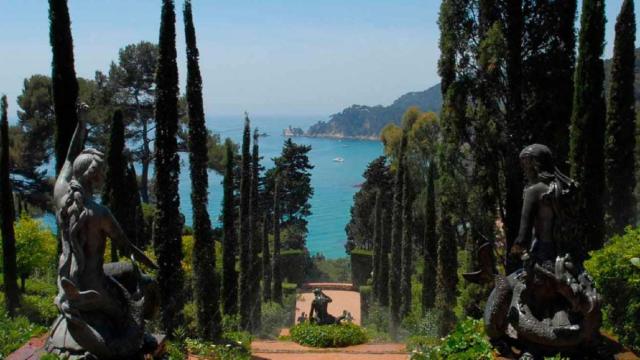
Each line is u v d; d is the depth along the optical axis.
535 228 9.28
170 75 16.34
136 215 23.72
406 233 28.72
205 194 17.56
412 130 46.94
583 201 14.88
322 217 103.94
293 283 47.16
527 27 18.14
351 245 61.25
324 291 45.97
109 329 8.98
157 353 10.04
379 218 37.44
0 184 19.19
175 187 16.53
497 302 9.35
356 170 175.12
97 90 41.28
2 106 19.86
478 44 18.67
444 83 19.12
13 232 19.30
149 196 46.75
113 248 15.40
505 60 17.95
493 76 18.11
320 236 87.94
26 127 41.22
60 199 9.08
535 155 9.27
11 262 18.97
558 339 8.83
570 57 17.84
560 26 17.84
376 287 36.31
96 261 9.09
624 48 18.02
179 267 16.58
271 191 58.34
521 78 18.02
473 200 18.31
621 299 11.00
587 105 14.91
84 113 9.66
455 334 10.97
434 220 25.72
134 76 42.72
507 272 16.81
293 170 60.72
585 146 14.90
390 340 25.78
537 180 9.29
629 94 18.09
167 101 16.39
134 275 9.73
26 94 40.56
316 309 24.28
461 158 18.64
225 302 24.08
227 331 20.06
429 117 46.31
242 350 16.44
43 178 41.66
